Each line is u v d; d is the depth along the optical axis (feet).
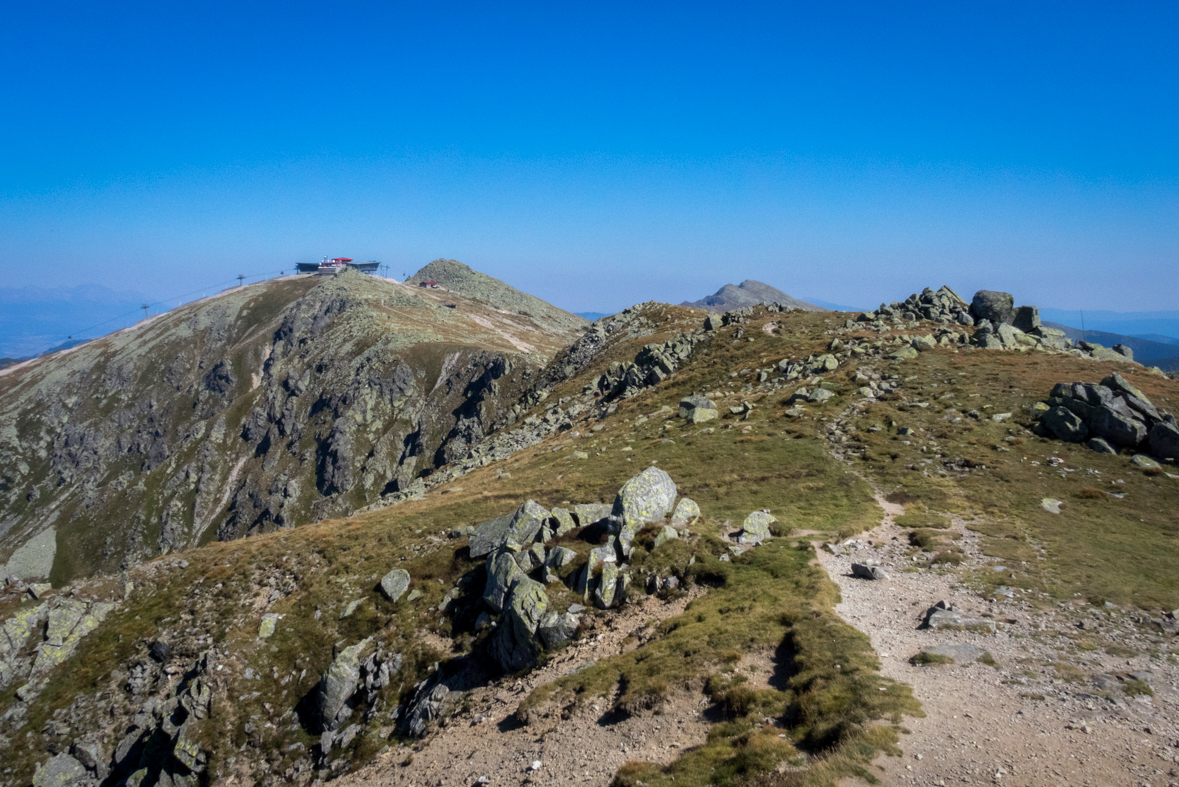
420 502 227.40
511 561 133.39
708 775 60.85
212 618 157.48
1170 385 188.65
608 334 525.34
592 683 92.32
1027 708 64.13
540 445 306.96
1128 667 73.41
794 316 375.04
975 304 317.42
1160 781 50.44
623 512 136.87
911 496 151.94
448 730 102.99
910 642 84.02
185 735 123.95
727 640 89.92
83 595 167.63
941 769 54.19
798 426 207.21
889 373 240.12
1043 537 123.24
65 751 131.85
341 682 124.36
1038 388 199.93
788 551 123.13
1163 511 131.44
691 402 256.32
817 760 57.62
